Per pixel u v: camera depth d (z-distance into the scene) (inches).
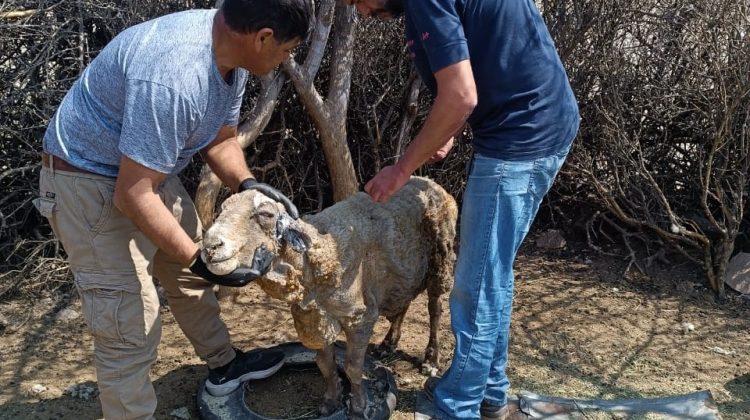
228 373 122.3
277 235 93.1
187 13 90.2
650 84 174.4
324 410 118.8
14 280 166.4
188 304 115.7
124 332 99.3
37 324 153.7
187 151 98.4
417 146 95.4
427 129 93.6
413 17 91.9
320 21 148.0
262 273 92.5
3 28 158.4
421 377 133.5
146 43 86.7
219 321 121.0
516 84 97.9
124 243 97.8
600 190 174.9
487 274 105.0
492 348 109.9
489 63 96.9
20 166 173.5
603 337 150.3
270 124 181.5
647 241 185.5
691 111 174.4
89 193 94.3
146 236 91.6
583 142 187.8
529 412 123.0
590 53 175.5
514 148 99.4
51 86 164.2
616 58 171.6
